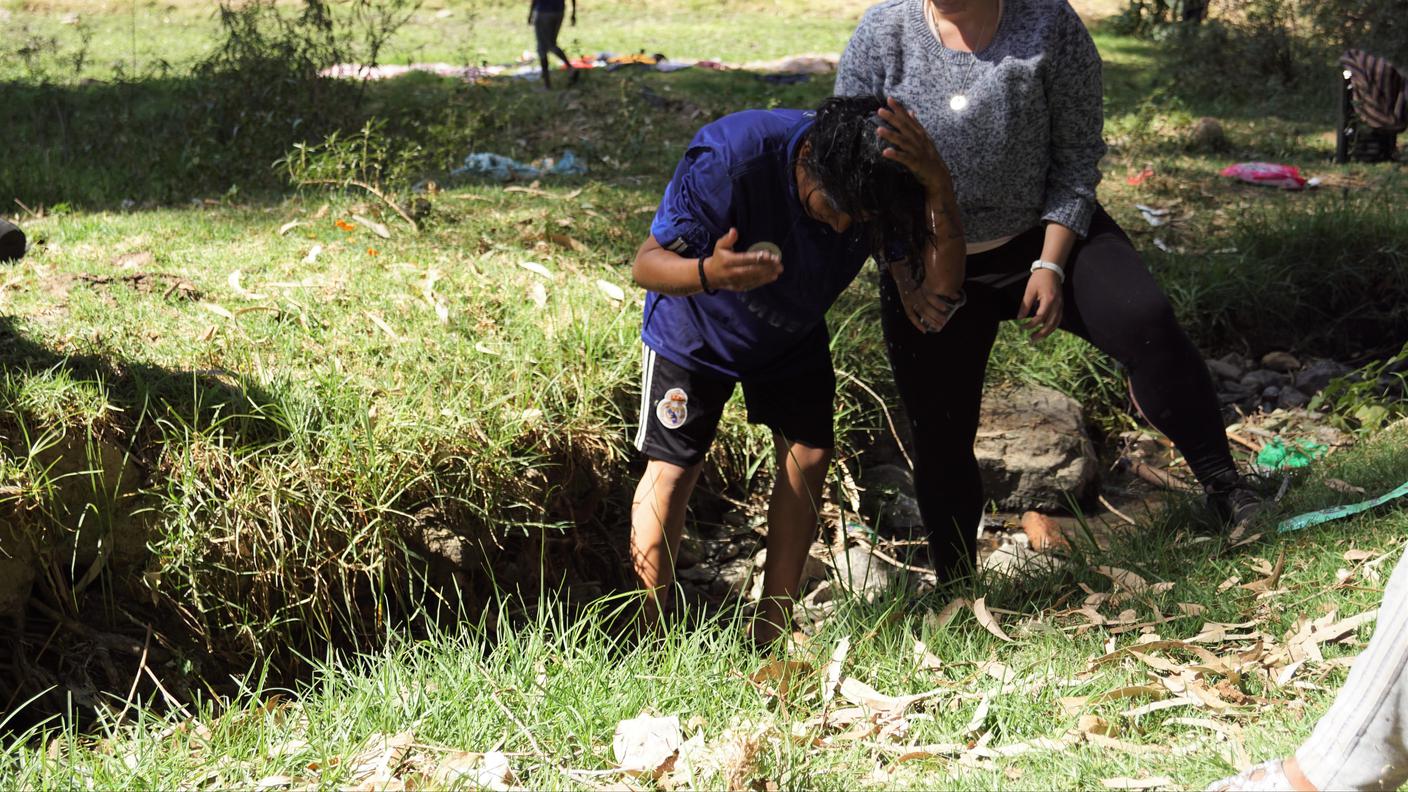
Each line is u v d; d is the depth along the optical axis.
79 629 4.30
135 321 5.18
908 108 4.03
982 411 6.10
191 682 4.33
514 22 21.78
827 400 4.09
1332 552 4.17
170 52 17.12
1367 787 2.35
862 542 5.56
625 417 5.35
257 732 3.58
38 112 10.75
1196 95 13.68
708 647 4.01
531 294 6.03
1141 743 3.26
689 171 3.50
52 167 9.07
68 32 19.56
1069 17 3.94
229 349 5.03
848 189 3.22
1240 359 7.18
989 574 4.56
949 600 4.41
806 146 3.36
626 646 4.16
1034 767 3.15
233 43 10.52
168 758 3.43
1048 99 3.99
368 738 3.48
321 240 6.76
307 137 9.82
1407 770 2.34
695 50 18.16
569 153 9.90
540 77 14.63
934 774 3.19
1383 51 13.58
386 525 4.54
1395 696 2.28
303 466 4.49
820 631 4.09
